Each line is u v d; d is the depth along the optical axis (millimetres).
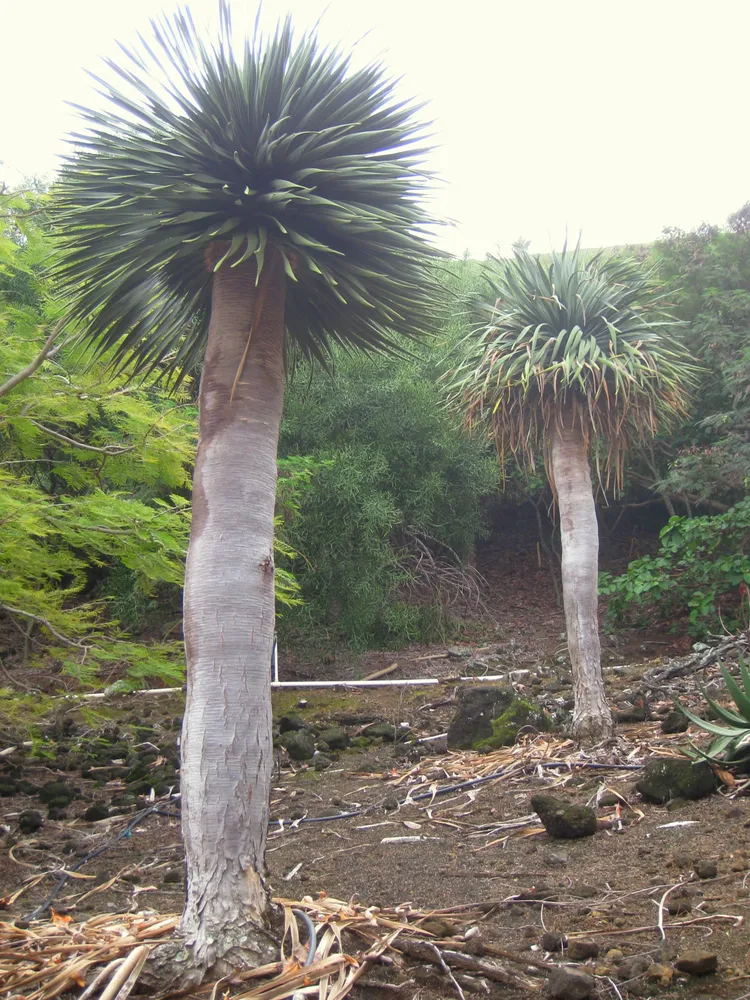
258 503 3242
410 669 12016
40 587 7320
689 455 12562
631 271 7762
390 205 3566
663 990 2760
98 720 7258
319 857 4902
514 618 15031
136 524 5980
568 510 7145
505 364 7211
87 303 3615
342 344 4043
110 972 2826
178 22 3512
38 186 7309
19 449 6941
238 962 2838
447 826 5305
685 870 3898
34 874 5062
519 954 3133
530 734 7332
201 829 2986
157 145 3389
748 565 11398
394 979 2916
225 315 3404
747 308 13141
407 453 13016
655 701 8656
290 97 3334
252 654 3107
